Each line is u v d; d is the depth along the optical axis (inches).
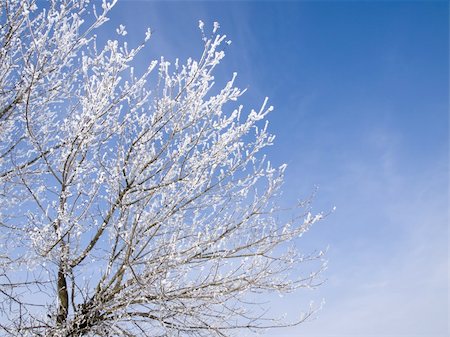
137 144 238.2
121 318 230.1
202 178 235.3
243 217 250.8
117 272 236.2
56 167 239.9
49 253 225.9
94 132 230.4
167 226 245.0
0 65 212.1
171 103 233.1
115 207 237.0
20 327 218.2
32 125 231.9
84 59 226.5
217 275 247.1
